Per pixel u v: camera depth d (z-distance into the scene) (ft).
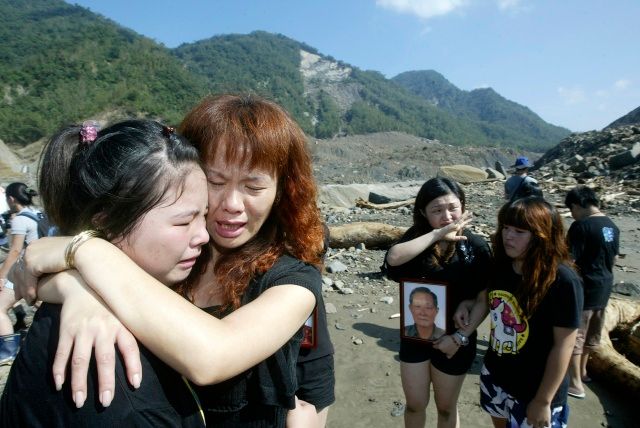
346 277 22.56
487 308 8.61
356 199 52.90
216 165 3.89
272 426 4.04
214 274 4.44
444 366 8.54
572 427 11.54
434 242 8.49
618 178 54.60
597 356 13.78
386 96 652.07
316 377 5.71
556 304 7.38
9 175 77.71
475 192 53.42
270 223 4.39
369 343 15.83
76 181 3.34
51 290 3.22
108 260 3.13
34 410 2.87
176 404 3.20
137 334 2.94
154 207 3.27
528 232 7.47
